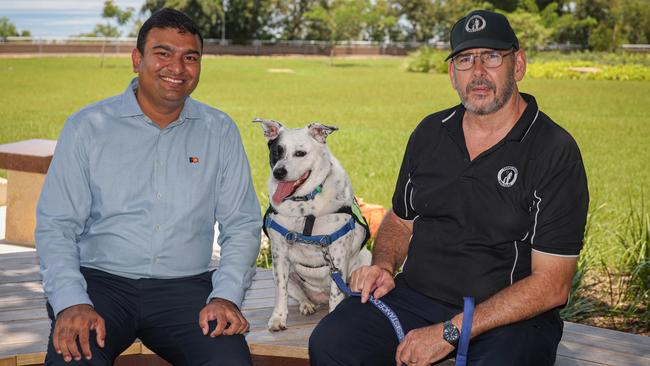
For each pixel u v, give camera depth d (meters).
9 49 43.06
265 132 3.53
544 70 31.77
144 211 2.80
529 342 2.47
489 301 2.50
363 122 15.46
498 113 2.71
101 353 2.52
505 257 2.66
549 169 2.56
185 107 2.90
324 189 3.38
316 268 3.50
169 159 2.83
